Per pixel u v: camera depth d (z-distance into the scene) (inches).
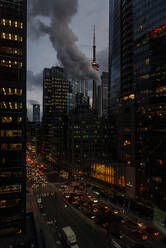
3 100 2074.3
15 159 2079.2
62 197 3321.9
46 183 4384.8
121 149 3211.1
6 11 2138.3
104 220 2306.8
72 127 5000.0
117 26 4158.5
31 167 6471.5
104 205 2824.8
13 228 2012.8
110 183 3363.7
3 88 2084.2
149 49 2827.3
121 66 3887.8
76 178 4761.3
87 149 4773.6
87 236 1916.8
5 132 2053.4
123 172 3019.2
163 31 2598.4
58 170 5994.1
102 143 4517.7
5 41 2119.8
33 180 4611.2
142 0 3034.0
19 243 1804.9
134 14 3233.3
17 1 2188.7
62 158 5797.2
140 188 2719.0
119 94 3956.7
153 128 2610.7
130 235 1939.0
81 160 4682.6
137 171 2812.5
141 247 1646.2
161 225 2213.3
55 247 1717.5
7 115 2078.0
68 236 1723.7
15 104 2121.1
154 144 2568.9
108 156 4010.8
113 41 4434.1
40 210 2667.3
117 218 2369.6
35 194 3516.2
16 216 2036.2
